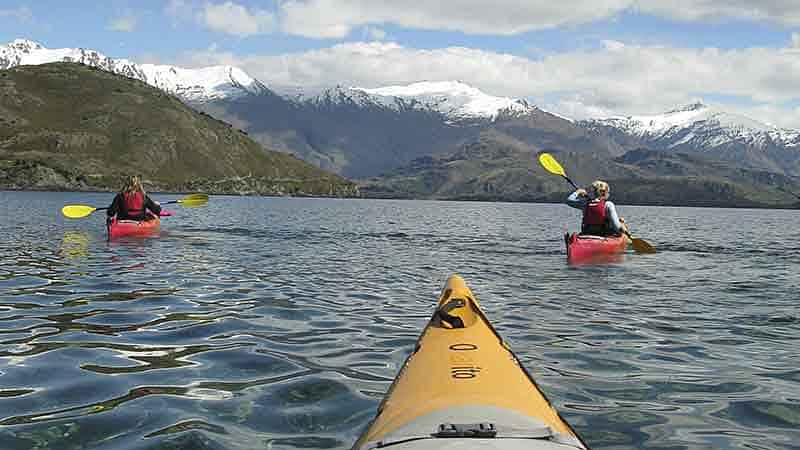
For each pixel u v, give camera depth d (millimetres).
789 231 37625
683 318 8969
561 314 9156
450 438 3096
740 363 6734
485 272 13586
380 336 7773
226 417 5031
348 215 50219
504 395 3975
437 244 21016
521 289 11297
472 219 46719
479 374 4375
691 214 93750
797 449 4590
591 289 11383
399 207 96625
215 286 11203
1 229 23328
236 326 8148
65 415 5008
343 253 17391
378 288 11359
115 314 8758
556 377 6172
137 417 4992
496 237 25078
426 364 4652
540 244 21391
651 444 4641
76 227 24641
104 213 34906
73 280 11586
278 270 13484
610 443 4648
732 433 4863
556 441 3113
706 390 5836
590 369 6449
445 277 12836
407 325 8414
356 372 6246
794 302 10297
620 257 16156
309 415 5098
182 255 15727
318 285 11578
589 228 16453
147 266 13602
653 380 6105
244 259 15305
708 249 20828
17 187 189625
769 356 7020
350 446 4535
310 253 17188
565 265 14945
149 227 20625
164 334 7664
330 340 7531
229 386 5770
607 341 7602
